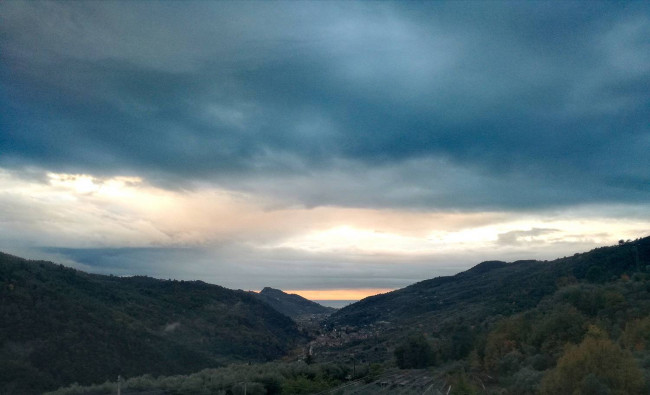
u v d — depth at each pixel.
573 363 22.52
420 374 43.97
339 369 43.09
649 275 52.12
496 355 41.97
